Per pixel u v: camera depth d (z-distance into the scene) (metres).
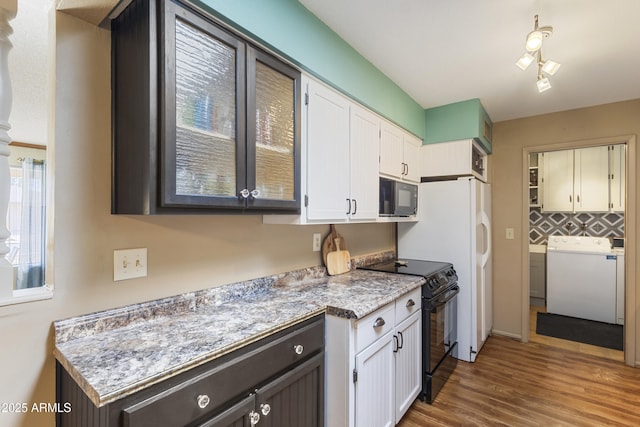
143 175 1.04
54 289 1.07
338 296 1.71
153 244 1.32
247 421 1.10
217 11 1.15
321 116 1.73
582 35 1.81
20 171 1.60
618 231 4.22
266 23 1.34
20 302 1.01
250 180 1.29
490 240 3.42
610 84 2.50
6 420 0.99
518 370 2.68
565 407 2.15
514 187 3.43
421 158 3.10
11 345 0.99
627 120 2.84
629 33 1.78
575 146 3.09
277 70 1.45
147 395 0.85
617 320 3.77
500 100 2.85
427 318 2.21
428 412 2.09
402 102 2.59
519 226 3.40
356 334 1.50
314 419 1.46
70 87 1.11
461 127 2.88
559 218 4.64
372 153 2.21
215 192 1.18
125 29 1.12
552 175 4.47
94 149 1.16
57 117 1.08
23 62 1.30
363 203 2.10
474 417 2.03
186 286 1.44
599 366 2.76
